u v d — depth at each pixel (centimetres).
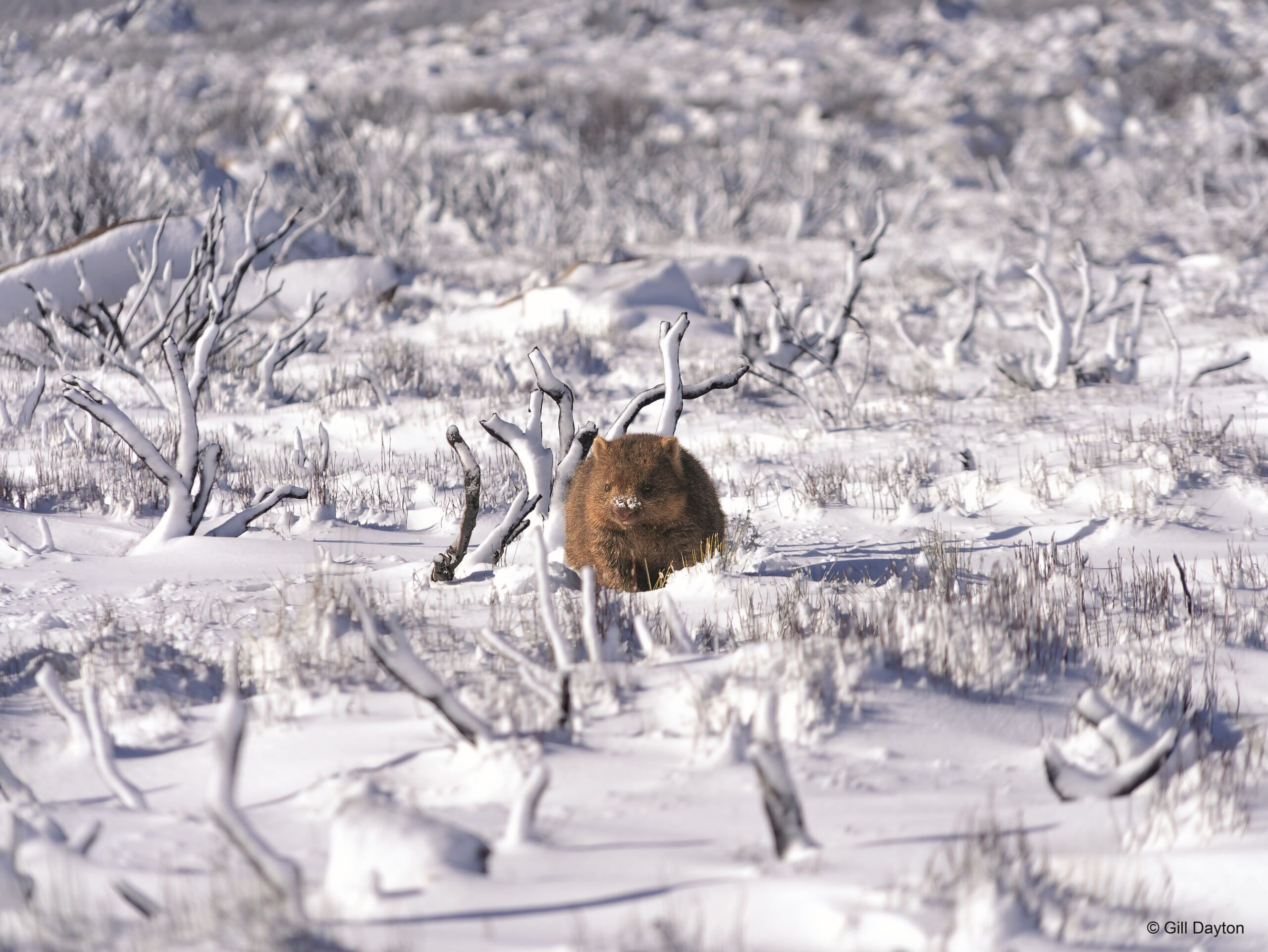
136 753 479
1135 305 1662
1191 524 923
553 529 827
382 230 3216
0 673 594
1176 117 5700
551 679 472
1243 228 3450
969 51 7550
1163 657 584
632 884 323
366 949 282
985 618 595
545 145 4756
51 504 1044
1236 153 4756
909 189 4731
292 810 400
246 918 288
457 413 1493
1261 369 1672
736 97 6366
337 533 945
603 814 381
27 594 740
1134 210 4134
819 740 456
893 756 449
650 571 743
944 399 1595
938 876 319
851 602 668
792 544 903
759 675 498
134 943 286
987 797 408
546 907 307
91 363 1753
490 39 8444
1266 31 7169
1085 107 5525
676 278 2303
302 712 505
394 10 9825
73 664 598
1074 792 405
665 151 4931
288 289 2288
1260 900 325
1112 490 1011
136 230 2095
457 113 5712
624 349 1983
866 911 297
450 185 3869
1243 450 1112
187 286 1584
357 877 321
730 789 404
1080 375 1608
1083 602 698
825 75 6819
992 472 1138
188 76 6762
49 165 2967
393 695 516
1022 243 3522
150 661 594
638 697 493
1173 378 1447
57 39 8569
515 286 2741
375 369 1745
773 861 341
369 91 5978
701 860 342
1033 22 7981
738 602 679
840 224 4144
